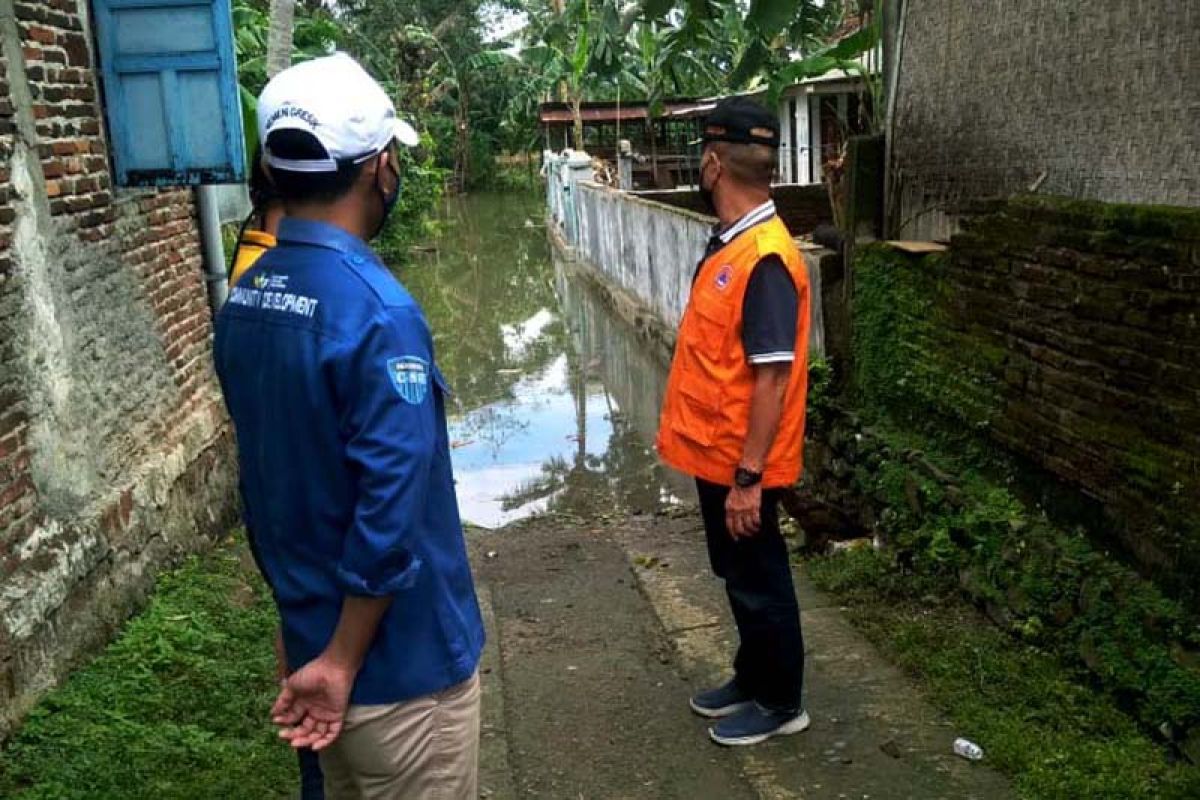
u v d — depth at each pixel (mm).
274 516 1751
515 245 23016
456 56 38688
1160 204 3086
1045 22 3598
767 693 3160
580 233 17422
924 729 3131
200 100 4609
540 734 3383
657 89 8469
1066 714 3027
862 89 7688
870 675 3486
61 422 3979
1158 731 2826
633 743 3277
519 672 3861
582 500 6957
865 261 4633
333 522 1711
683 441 3057
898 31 4605
